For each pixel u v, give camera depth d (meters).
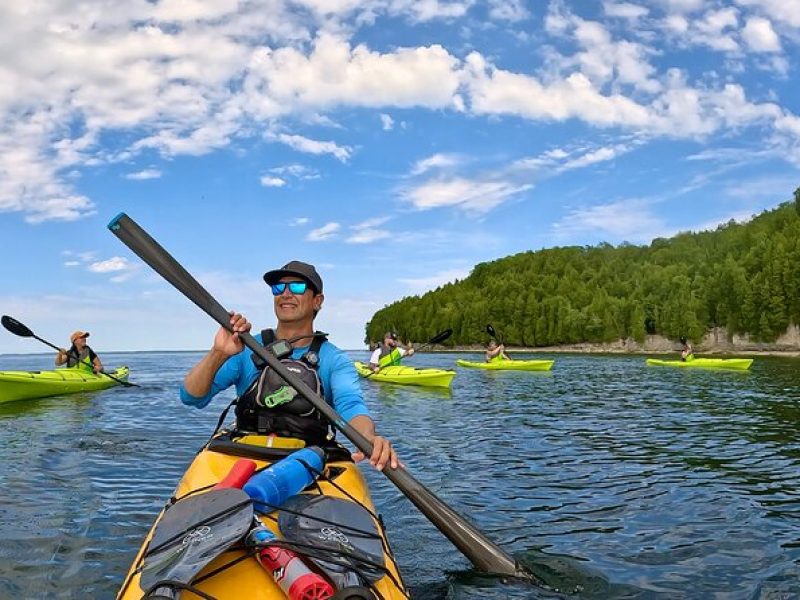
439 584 3.83
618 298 78.69
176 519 2.65
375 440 3.41
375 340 114.50
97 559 4.18
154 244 3.57
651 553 4.41
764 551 4.43
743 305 60.88
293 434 3.66
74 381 15.14
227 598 2.29
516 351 76.62
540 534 4.81
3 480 6.25
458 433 9.66
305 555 2.44
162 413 11.86
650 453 7.93
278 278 3.93
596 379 21.97
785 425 10.16
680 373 25.03
